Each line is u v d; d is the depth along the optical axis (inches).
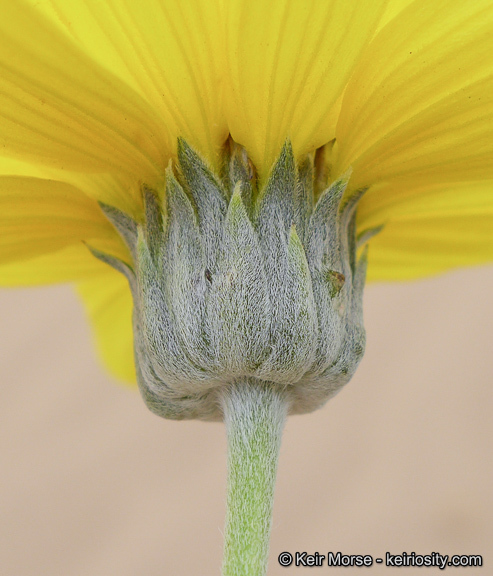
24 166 7.1
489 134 6.7
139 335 7.2
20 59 6.3
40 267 7.8
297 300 6.8
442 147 6.8
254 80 6.6
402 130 6.8
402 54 6.6
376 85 6.7
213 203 6.9
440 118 6.7
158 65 6.6
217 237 6.8
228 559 6.9
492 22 6.5
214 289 6.8
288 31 6.4
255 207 6.8
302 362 6.8
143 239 7.0
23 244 7.3
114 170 6.9
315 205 6.9
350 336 7.0
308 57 6.5
